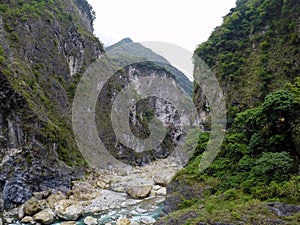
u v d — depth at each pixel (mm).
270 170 14461
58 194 22828
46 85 33812
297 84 19203
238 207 12781
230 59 31281
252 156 17078
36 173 22812
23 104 23969
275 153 14820
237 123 20594
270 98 16031
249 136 18938
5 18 33500
